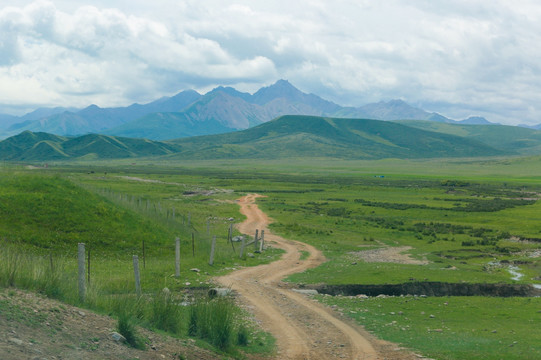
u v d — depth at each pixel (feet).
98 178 485.97
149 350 46.11
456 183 598.75
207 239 168.25
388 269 134.31
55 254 113.29
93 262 111.75
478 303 99.04
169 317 58.70
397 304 96.73
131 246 133.18
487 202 382.22
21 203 132.57
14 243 113.29
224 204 331.98
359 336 70.08
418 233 230.89
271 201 365.61
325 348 62.75
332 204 354.74
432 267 145.18
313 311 86.12
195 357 48.73
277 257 153.89
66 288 57.57
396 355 59.93
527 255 179.42
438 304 97.66
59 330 42.68
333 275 125.08
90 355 39.27
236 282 107.96
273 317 79.66
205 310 61.26
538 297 107.45
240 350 58.13
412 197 429.79
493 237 220.02
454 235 226.99
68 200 142.61
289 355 58.65
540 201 393.09
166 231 154.92
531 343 66.33
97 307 56.59
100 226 136.98
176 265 106.32
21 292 50.98
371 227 245.45
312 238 204.44
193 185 497.05
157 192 394.73
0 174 152.97
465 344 65.82
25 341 37.35
